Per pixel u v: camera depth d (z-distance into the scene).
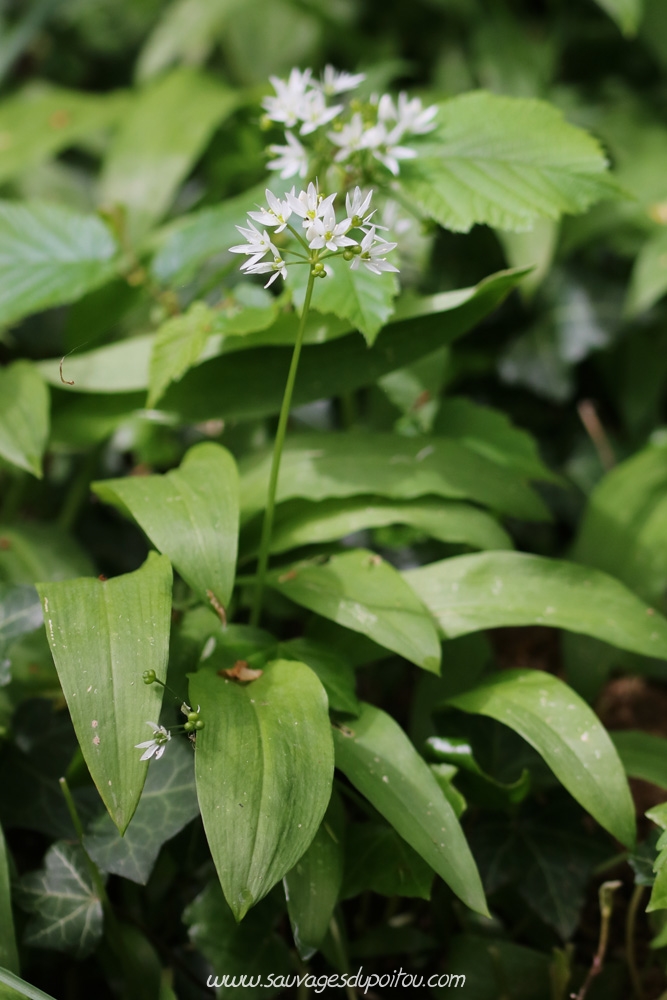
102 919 0.78
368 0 1.29
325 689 0.79
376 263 0.75
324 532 0.84
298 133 0.91
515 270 0.82
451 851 0.76
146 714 0.73
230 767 0.73
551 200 0.83
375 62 1.29
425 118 0.85
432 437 0.87
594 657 0.88
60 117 1.18
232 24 1.33
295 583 0.82
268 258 0.89
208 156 1.20
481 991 0.80
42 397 0.86
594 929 0.85
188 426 1.02
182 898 0.82
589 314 1.12
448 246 1.13
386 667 0.90
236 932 0.79
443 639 0.83
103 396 0.90
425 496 0.86
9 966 0.75
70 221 0.94
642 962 0.83
